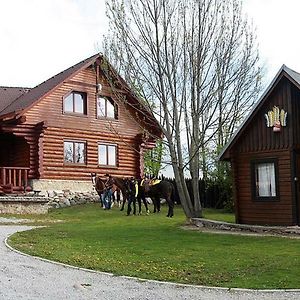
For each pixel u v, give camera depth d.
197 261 10.74
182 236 15.05
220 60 19.31
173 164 19.78
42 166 26.52
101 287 8.47
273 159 17.36
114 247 12.70
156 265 10.31
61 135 27.59
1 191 25.08
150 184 23.36
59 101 27.72
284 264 10.27
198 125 19.62
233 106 19.45
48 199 24.56
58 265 10.30
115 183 25.55
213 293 8.10
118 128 30.00
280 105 17.16
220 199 29.56
